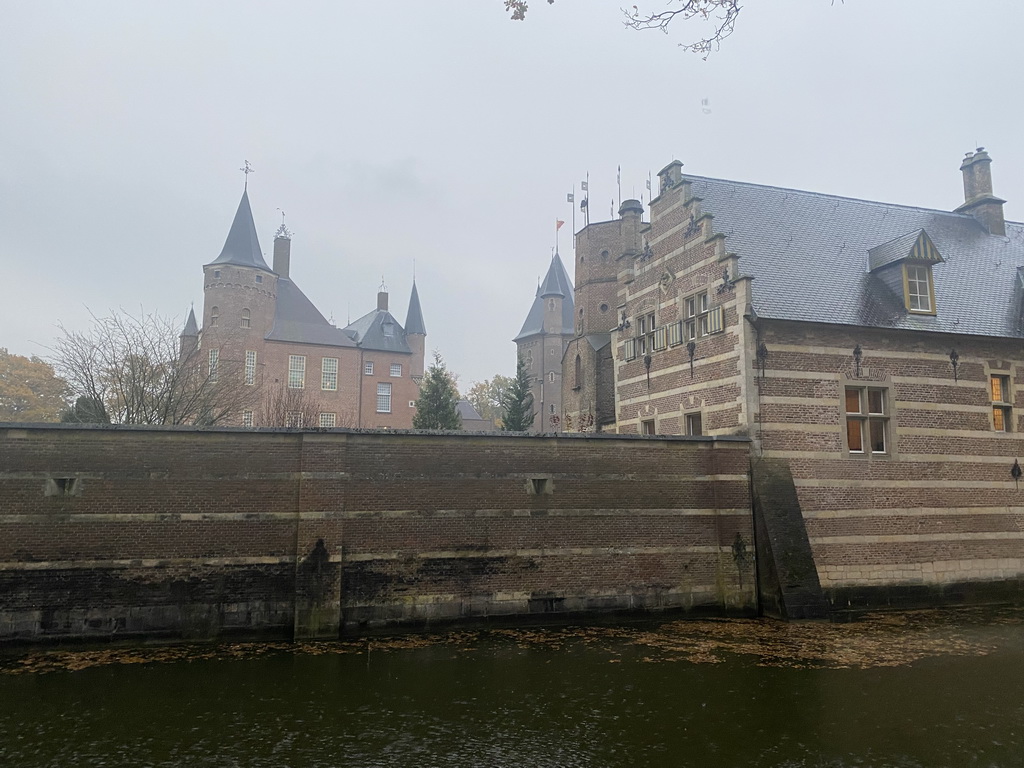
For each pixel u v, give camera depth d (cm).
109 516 1258
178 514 1287
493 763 783
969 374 1839
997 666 1155
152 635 1252
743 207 1975
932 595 1716
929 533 1741
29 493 1234
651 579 1510
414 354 6397
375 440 1393
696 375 1847
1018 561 1805
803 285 1797
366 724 894
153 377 2430
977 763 781
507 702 975
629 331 2198
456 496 1423
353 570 1348
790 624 1462
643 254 2144
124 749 816
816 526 1656
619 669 1129
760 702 976
